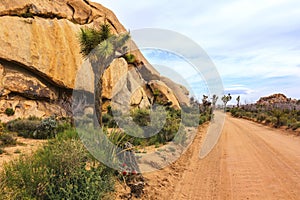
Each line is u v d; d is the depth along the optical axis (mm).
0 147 9352
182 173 7836
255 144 13508
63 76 26375
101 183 4867
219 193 5930
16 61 23469
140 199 5469
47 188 4293
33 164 4668
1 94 22094
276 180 6836
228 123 30594
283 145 12938
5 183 4086
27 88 23844
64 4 32469
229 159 9781
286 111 32531
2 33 23172
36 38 25156
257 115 38125
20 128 14586
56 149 4875
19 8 26047
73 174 4555
